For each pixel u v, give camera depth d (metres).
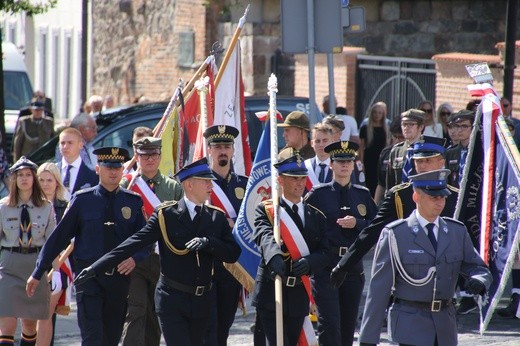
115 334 23.58
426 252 19.69
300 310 22.50
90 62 83.56
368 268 37.00
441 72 50.25
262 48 63.44
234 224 25.88
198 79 29.02
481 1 53.69
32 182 24.78
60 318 30.45
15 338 28.02
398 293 19.92
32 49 98.00
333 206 24.91
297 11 31.20
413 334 19.59
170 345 21.91
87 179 28.70
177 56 71.06
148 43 74.06
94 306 23.12
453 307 20.06
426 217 19.84
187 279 21.86
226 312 24.73
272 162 23.81
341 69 57.00
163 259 22.05
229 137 25.89
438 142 23.42
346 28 34.66
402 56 56.31
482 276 19.53
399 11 56.31
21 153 50.50
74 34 90.75
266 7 63.25
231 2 62.88
